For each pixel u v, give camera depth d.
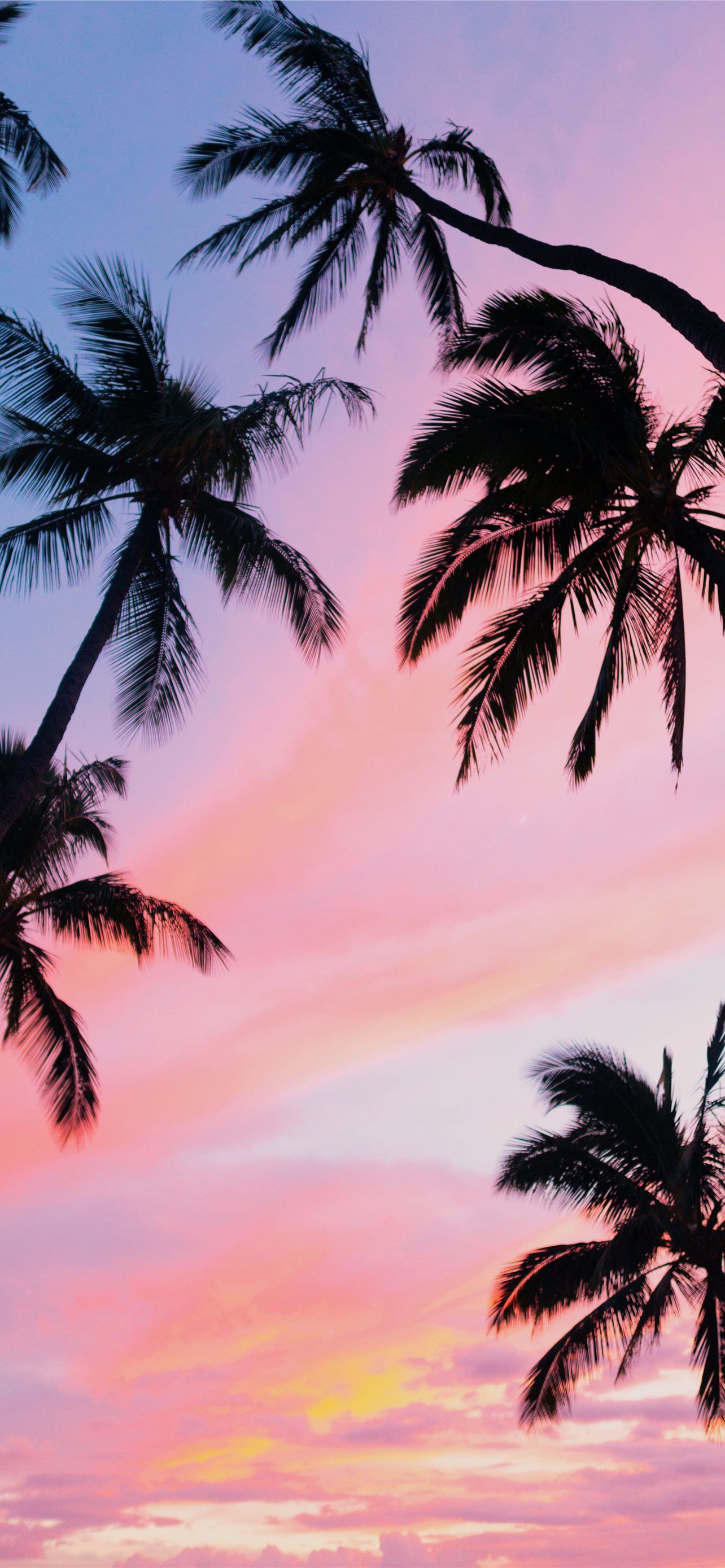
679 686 13.05
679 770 12.87
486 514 12.59
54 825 18.91
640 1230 20.94
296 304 18.67
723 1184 21.78
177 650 18.25
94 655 15.95
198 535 17.73
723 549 11.99
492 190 17.69
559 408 12.01
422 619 13.91
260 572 18.08
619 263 11.50
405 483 11.87
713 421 11.39
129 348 17.23
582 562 13.03
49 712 15.34
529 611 13.48
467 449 11.81
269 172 16.02
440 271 19.00
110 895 19.28
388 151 15.48
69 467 17.23
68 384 17.02
